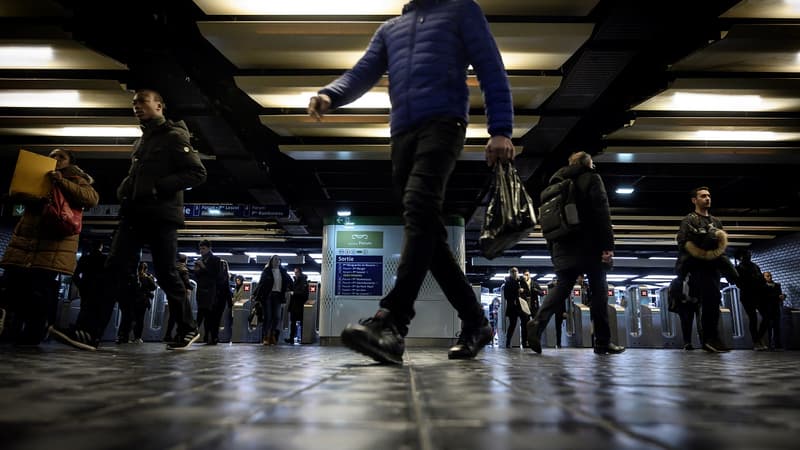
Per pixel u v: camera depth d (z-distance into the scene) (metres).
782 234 15.23
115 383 1.32
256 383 1.35
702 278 5.40
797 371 2.17
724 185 10.06
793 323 13.47
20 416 0.79
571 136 8.05
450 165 2.41
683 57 5.49
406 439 0.63
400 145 2.49
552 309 4.91
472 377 1.62
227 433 0.66
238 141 7.76
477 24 2.52
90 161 9.40
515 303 11.66
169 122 4.09
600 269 4.83
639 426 0.74
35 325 4.25
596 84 6.14
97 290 3.79
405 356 3.54
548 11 4.92
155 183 3.86
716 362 3.09
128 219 3.96
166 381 1.38
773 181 9.77
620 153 7.98
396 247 11.20
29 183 3.97
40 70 6.11
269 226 14.68
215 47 5.57
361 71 2.68
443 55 2.47
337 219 11.38
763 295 9.62
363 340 2.18
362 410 0.88
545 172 9.77
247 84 6.10
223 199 12.11
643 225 13.73
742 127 7.05
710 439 0.65
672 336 15.53
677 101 6.48
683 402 1.04
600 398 1.09
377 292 11.03
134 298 9.10
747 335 14.43
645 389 1.29
